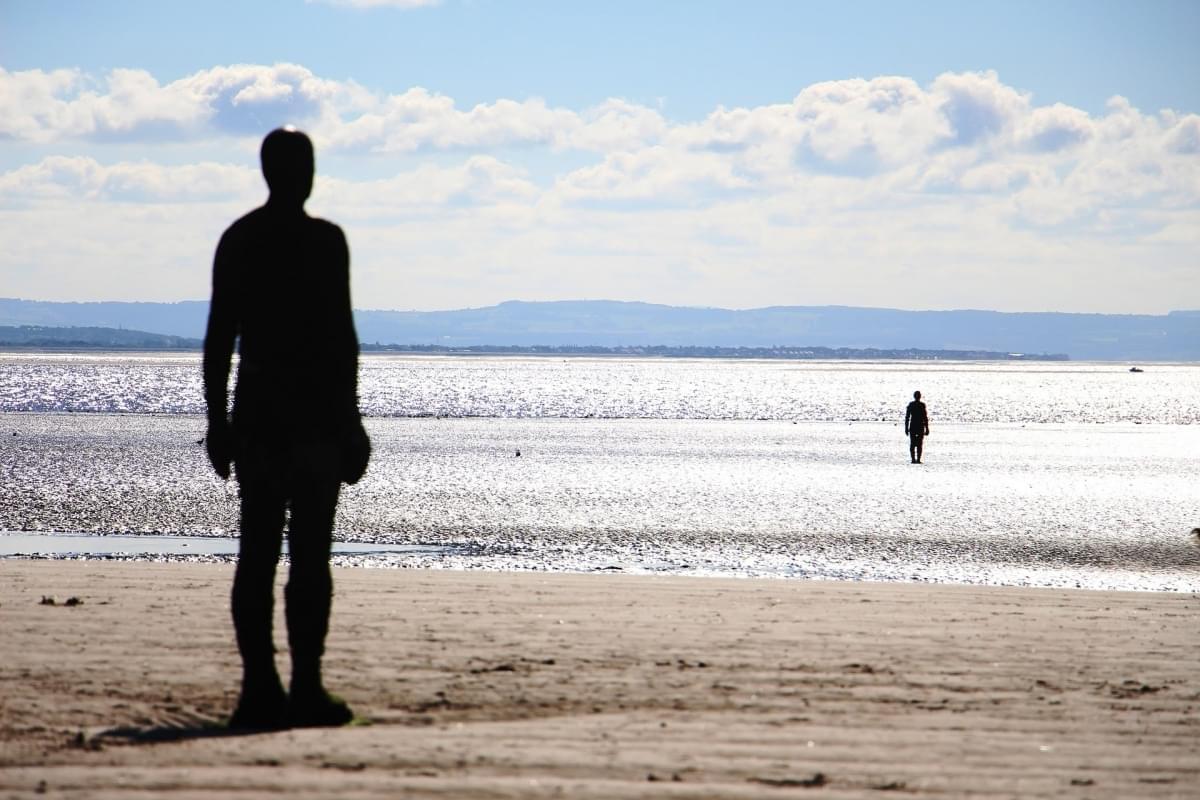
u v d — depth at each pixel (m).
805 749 11.14
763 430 133.12
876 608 21.84
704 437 116.31
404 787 9.40
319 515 12.66
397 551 38.28
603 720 12.35
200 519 46.53
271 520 12.72
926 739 11.70
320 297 12.78
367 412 167.88
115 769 9.88
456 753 10.63
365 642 17.08
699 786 9.68
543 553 38.09
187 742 11.03
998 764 10.77
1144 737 12.00
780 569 35.12
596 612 20.52
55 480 62.00
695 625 19.20
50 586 22.97
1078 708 13.38
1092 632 19.31
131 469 69.06
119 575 25.02
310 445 12.62
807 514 51.28
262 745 10.88
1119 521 50.31
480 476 68.81
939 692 14.18
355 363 13.05
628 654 16.42
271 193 12.97
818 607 21.83
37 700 12.95
